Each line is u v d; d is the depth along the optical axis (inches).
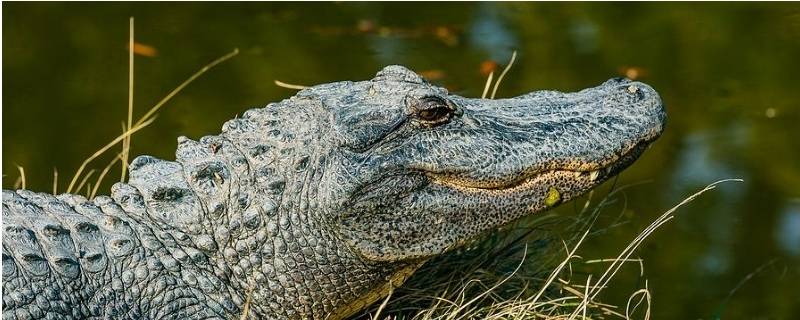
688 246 910.4
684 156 1054.4
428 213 581.6
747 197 984.9
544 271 693.3
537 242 713.0
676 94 1156.5
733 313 825.5
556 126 593.0
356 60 1198.3
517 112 599.8
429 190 580.7
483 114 593.6
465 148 578.6
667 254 896.9
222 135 601.9
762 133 1090.1
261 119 596.4
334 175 568.7
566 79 1155.9
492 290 652.1
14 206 583.8
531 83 1143.0
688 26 1321.4
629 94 609.0
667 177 1013.8
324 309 608.4
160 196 587.8
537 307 668.7
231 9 1359.5
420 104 575.2
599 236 880.9
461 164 576.1
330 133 575.2
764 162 1039.6
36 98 1147.9
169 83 1168.2
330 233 582.2
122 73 1195.9
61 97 1149.7
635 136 597.6
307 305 603.2
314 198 577.3
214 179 588.7
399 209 576.7
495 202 588.4
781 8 1365.7
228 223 585.6
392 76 614.2
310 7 1365.7
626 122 599.2
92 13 1352.1
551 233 722.2
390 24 1304.1
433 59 1190.3
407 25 1300.4
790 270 883.4
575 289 695.7
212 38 1272.1
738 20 1326.3
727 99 1153.4
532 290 674.2
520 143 585.0
